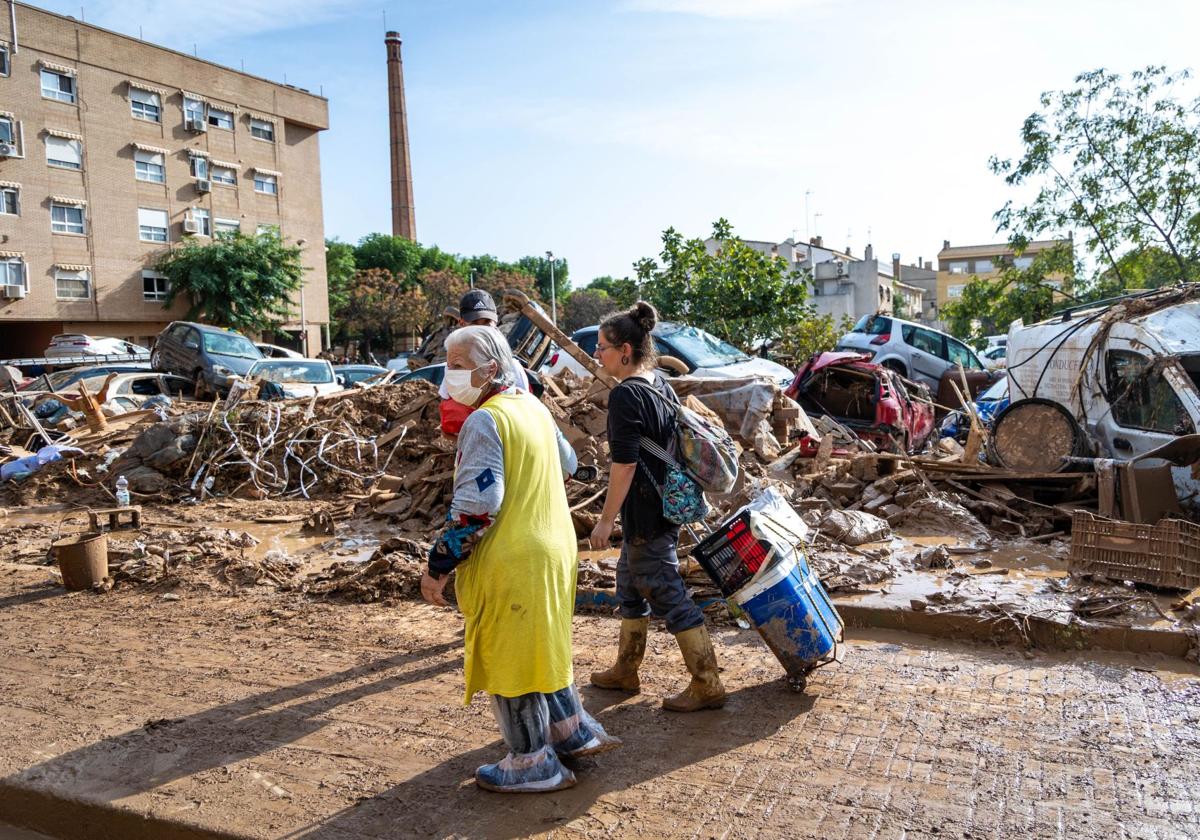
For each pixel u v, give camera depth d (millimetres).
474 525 3150
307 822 3295
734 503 7422
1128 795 3297
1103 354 8258
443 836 3170
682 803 3342
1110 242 21906
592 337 12977
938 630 5086
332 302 60188
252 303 40312
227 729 4129
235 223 42312
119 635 5539
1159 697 4160
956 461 8117
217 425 10672
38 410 13938
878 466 8242
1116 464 6949
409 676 4742
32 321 37281
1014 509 7492
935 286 98062
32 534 8570
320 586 6344
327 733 4059
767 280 20750
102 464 10812
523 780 3408
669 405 4016
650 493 3996
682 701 4156
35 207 35344
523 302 6133
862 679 4484
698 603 5453
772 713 4113
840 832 3113
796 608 4145
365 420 10836
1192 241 20938
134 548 7391
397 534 8164
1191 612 4867
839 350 18703
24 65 34719
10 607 6191
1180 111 21094
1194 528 5391
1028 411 7797
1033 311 22844
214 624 5715
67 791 3586
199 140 40625
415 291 64500
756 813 3256
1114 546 5488
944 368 18266
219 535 7945
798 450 9188
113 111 37531
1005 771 3502
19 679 4828
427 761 3762
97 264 37250
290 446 10305
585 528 7402
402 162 70938
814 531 6797
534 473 3297
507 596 3223
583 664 4820
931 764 3578
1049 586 5516
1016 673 4520
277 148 44094
